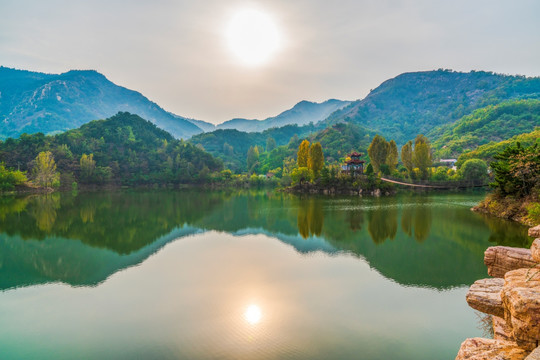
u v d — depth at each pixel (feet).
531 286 24.93
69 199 273.75
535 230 43.62
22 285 77.00
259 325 55.72
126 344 51.01
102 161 480.64
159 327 56.03
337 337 51.90
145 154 544.21
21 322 58.39
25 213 188.96
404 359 46.09
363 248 106.42
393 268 86.53
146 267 89.86
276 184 470.39
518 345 22.52
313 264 91.04
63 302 67.00
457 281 76.89
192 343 51.31
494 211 157.17
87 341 52.11
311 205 219.20
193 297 69.05
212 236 129.18
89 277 82.38
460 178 328.08
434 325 55.72
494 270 46.44
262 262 93.45
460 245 106.63
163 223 157.99
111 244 116.88
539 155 142.31
